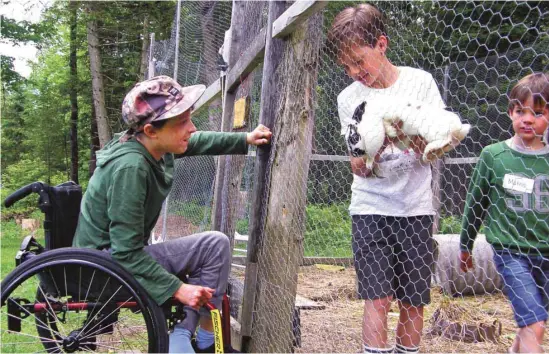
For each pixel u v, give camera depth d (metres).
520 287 1.68
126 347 2.49
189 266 2.32
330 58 2.42
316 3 2.05
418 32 1.86
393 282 2.11
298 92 2.43
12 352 2.82
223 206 3.63
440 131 1.75
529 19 1.36
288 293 2.44
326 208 3.19
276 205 2.52
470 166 2.30
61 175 20.84
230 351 2.35
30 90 21.62
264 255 2.62
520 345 1.69
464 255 1.99
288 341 2.43
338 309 3.74
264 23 3.09
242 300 2.84
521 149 1.70
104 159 2.21
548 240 1.66
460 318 3.18
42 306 2.12
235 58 3.62
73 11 14.66
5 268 6.64
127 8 14.30
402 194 2.03
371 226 2.09
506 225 1.75
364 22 2.03
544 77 1.54
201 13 5.29
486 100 1.76
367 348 2.04
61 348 2.14
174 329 2.21
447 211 2.38
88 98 18.48
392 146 1.98
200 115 5.56
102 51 15.55
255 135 2.62
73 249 2.05
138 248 2.07
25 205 15.79
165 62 7.24
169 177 2.35
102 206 2.18
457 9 1.65
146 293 2.05
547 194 1.64
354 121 1.99
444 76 2.04
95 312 2.15
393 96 1.94
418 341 2.04
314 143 3.04
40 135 20.39
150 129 2.19
